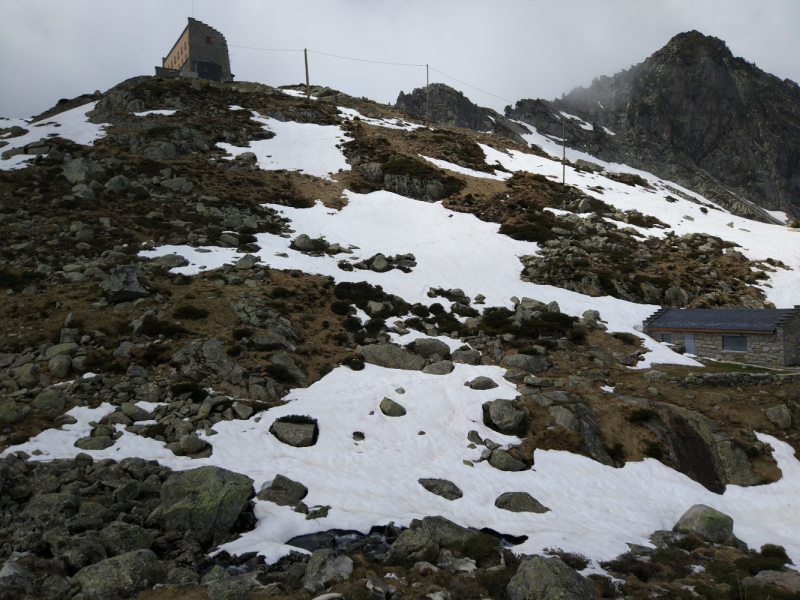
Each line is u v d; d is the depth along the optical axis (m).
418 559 19.95
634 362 42.94
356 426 30.89
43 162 59.38
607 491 28.78
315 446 28.61
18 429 25.30
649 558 22.20
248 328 37.34
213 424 28.50
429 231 65.19
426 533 21.27
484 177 86.56
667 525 26.64
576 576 18.02
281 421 29.75
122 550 18.42
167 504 21.75
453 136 102.44
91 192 53.69
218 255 49.09
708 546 23.77
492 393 35.44
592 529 24.97
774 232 82.62
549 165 103.44
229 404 30.20
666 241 73.00
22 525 18.62
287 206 65.69
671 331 47.84
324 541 21.78
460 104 184.88
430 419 32.69
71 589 15.72
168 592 16.34
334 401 32.81
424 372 37.53
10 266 39.72
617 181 107.31
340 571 18.30
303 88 125.75
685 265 65.00
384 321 44.69
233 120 86.31
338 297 47.00
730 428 34.41
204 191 62.81
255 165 74.44
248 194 65.62
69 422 26.45
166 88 89.12
